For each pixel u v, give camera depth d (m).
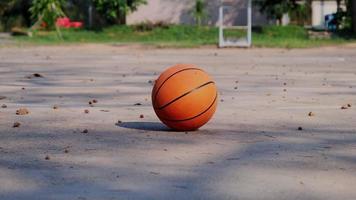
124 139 11.38
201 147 10.69
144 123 13.19
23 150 10.46
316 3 62.50
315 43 45.28
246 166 9.35
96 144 10.93
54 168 9.23
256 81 22.59
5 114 14.38
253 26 54.12
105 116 14.16
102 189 8.16
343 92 19.33
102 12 54.53
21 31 54.88
